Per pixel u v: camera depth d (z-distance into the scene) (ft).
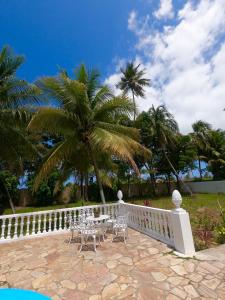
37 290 13.50
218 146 100.73
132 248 20.04
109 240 23.24
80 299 12.21
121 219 23.62
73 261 17.85
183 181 99.40
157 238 22.21
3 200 73.00
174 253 17.75
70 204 75.36
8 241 25.25
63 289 13.43
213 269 14.51
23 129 38.68
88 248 20.99
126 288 13.03
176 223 18.48
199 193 91.40
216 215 34.78
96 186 87.20
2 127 36.68
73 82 29.12
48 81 30.68
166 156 90.02
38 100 35.99
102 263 17.02
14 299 10.15
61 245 22.76
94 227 23.35
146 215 25.20
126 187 93.20
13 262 18.51
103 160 39.88
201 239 21.39
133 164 28.27
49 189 78.18
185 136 91.86
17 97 35.42
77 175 45.34
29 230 29.68
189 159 91.40
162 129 82.33
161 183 101.81
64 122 31.63
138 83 97.86
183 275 14.05
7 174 69.05
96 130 30.96
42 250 21.47
